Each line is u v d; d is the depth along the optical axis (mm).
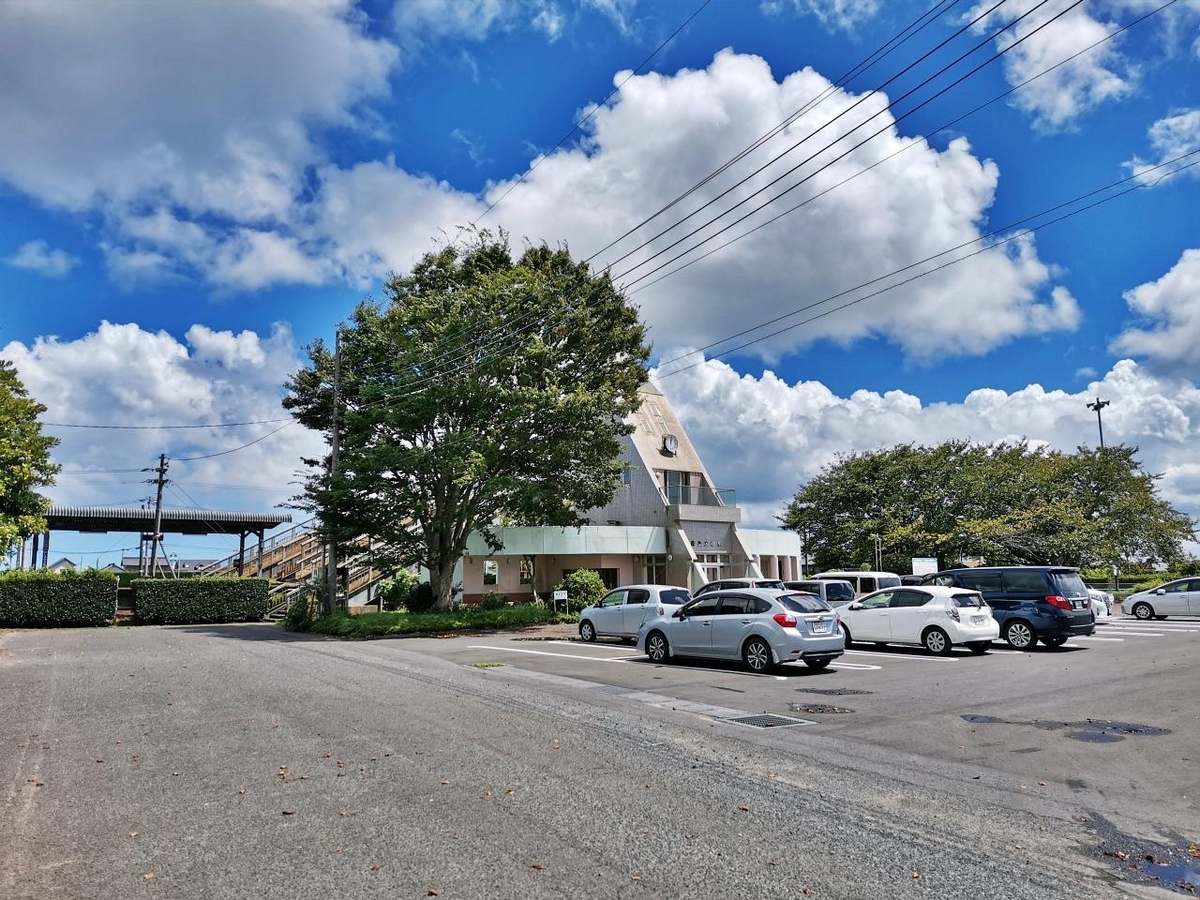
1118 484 46312
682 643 16016
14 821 5891
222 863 5023
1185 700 11312
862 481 48438
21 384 27438
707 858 5168
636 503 39875
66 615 32719
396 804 6238
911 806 6363
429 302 28922
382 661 16781
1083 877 4969
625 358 31797
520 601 37031
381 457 26531
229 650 19484
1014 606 19062
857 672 14656
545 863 5043
